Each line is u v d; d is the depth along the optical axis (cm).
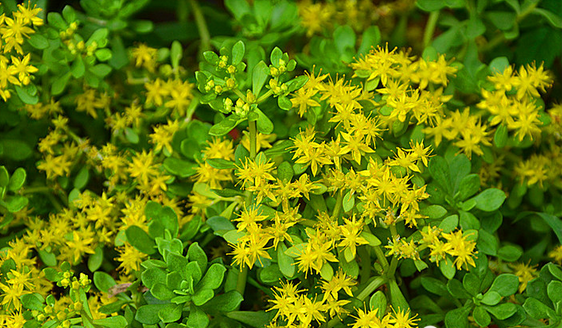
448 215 47
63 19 52
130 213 50
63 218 51
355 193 45
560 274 44
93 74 51
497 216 47
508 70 48
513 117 49
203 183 48
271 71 44
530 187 51
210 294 43
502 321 45
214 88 45
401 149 46
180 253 45
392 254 45
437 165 46
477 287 45
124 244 49
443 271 45
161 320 44
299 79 44
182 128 52
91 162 52
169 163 49
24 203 49
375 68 47
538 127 51
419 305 48
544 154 52
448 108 51
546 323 46
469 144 48
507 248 48
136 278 49
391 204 46
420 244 45
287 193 44
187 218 49
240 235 44
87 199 50
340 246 44
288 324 43
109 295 47
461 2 52
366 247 46
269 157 46
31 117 52
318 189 45
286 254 44
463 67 50
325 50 52
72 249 50
